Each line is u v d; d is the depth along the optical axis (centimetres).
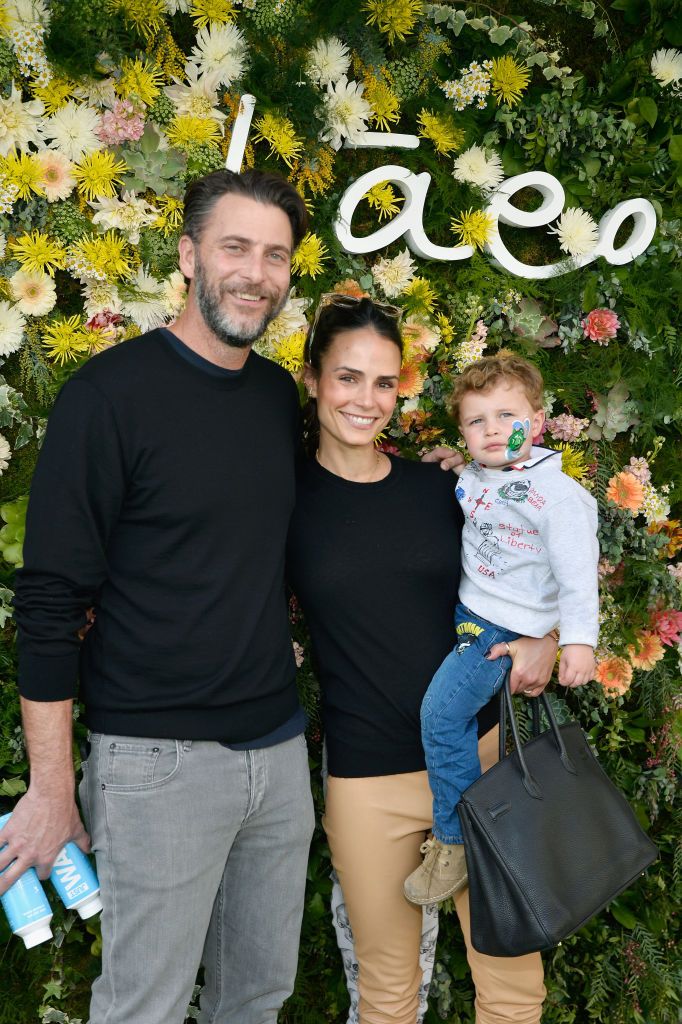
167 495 162
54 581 157
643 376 257
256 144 223
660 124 259
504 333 251
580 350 260
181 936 171
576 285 251
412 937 206
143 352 165
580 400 261
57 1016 218
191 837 168
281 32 213
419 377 236
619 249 264
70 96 203
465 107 240
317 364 196
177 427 164
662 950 272
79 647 164
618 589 267
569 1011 264
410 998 209
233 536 169
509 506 193
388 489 200
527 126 247
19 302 202
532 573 194
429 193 241
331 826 203
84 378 159
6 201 197
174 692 167
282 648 184
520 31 241
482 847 180
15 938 214
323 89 222
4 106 195
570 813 186
